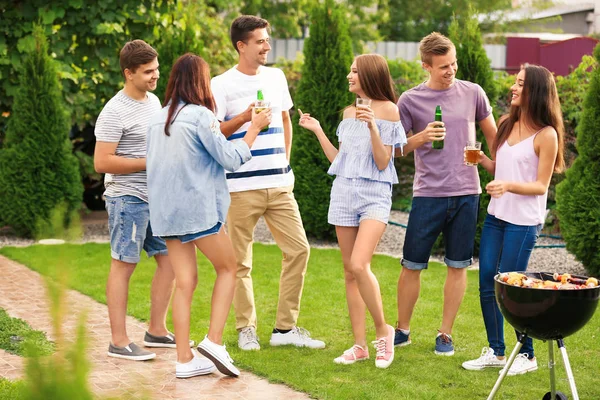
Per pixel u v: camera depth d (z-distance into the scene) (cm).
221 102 488
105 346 492
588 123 692
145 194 461
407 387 416
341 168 463
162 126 421
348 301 471
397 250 852
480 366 451
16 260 766
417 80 1120
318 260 785
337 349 495
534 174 434
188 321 436
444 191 472
